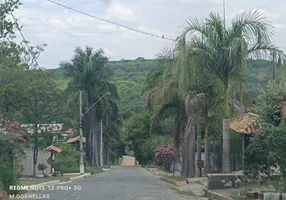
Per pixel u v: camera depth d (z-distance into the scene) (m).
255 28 19.81
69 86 56.00
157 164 68.12
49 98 34.81
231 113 26.38
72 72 56.31
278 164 17.16
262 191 15.57
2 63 27.25
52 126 36.19
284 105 19.62
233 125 26.73
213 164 34.47
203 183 25.20
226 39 20.06
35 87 33.06
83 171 43.09
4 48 27.02
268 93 20.86
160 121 33.34
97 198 18.23
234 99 25.47
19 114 33.59
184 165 34.50
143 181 32.16
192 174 31.06
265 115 20.55
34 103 34.38
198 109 26.78
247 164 18.22
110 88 60.22
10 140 23.38
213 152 34.50
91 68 55.97
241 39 19.39
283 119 18.12
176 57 20.72
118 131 79.94
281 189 15.79
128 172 53.25
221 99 25.62
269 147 17.00
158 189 23.39
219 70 20.41
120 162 117.25
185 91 26.36
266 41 19.80
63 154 50.16
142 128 83.31
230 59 19.61
